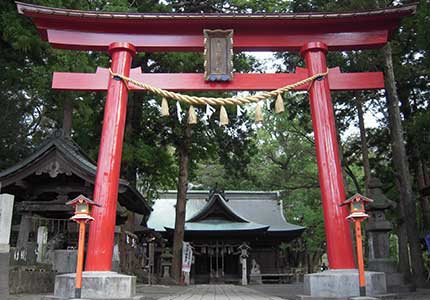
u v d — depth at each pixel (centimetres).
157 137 2133
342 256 818
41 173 1056
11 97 1571
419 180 1944
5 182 1055
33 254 1055
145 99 2027
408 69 1720
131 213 1886
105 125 881
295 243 3388
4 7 1167
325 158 877
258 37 969
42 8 911
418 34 1324
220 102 933
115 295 737
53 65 1212
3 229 790
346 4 1630
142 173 2223
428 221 1909
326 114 905
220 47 951
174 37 965
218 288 1727
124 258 1628
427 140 1520
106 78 930
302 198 3547
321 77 927
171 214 3438
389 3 1623
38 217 1117
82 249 686
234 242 3156
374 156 2514
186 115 1947
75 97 1336
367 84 941
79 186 1125
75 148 1159
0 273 771
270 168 3450
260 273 3028
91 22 939
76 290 670
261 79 956
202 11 2034
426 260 2211
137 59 1800
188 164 2423
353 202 697
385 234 1208
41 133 1772
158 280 2083
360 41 955
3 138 1548
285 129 2762
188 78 949
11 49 1230
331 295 763
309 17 931
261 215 3466
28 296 845
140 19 928
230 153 2470
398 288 1136
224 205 3150
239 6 1966
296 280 3027
